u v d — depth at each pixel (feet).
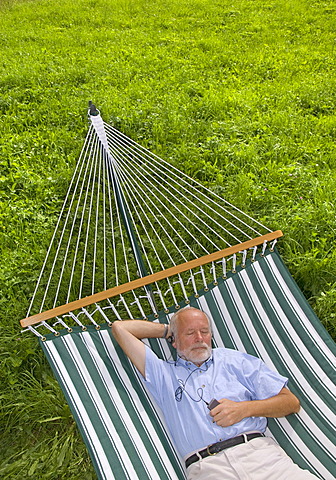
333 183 19.38
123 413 10.18
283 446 10.39
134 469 9.18
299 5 47.70
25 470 11.35
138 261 13.33
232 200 18.58
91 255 16.69
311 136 23.47
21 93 28.09
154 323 11.74
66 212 18.69
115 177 14.20
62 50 36.58
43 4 50.37
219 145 22.12
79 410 9.70
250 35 40.34
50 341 10.53
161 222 17.71
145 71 31.78
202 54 34.99
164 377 11.03
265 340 11.82
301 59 34.53
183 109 25.72
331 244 16.67
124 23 44.09
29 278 15.70
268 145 22.66
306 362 11.34
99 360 10.80
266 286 12.23
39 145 22.95
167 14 45.98
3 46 38.22
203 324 11.34
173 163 20.79
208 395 10.75
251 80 30.91
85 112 25.40
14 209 18.72
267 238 12.50
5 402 12.50
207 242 16.92
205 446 10.12
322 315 14.20
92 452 9.15
